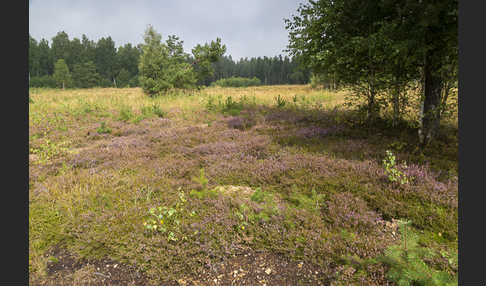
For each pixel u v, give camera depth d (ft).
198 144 27.86
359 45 23.21
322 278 9.65
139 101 67.10
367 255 10.26
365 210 13.56
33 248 11.43
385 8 21.13
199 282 9.83
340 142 24.79
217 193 15.65
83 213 13.50
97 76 311.88
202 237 11.71
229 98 53.01
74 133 33.94
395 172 15.66
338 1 25.52
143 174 19.11
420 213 12.97
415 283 8.44
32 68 309.22
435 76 20.71
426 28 17.28
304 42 32.01
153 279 10.00
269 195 15.43
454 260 9.46
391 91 26.78
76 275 10.18
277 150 24.03
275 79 505.66
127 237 11.87
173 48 88.89
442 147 21.27
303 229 12.02
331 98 67.92
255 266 10.49
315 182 16.61
